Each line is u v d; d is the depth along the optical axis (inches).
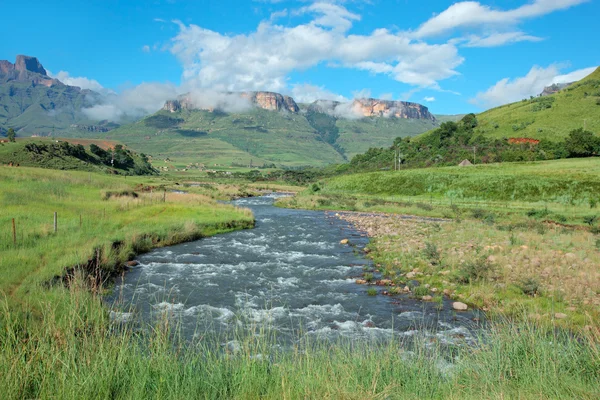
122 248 942.4
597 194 2220.7
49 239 847.1
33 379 238.2
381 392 239.3
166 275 807.7
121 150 7445.9
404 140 6141.7
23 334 302.8
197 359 295.9
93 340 284.5
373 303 641.0
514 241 1016.9
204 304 617.3
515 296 621.0
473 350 331.6
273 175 7150.6
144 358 269.3
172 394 236.2
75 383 232.7
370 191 3228.3
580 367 283.1
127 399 229.1
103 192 1758.1
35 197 1373.0
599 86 6131.9
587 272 705.6
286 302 644.7
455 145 5002.5
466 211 2058.3
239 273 837.8
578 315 520.7
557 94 6471.5
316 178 6043.3
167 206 1663.4
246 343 317.7
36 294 480.1
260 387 255.3
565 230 1334.9
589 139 3831.2
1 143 5625.0
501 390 238.5
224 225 1488.7
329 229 1545.3
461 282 717.3
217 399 243.9
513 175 2815.0
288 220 1855.3
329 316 577.0
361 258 999.6
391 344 327.6
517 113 5969.5
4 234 832.3
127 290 680.4
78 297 404.2
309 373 265.4
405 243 1100.5
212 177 7362.2
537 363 286.7
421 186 3031.5
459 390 255.6
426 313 585.9
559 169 2965.1
